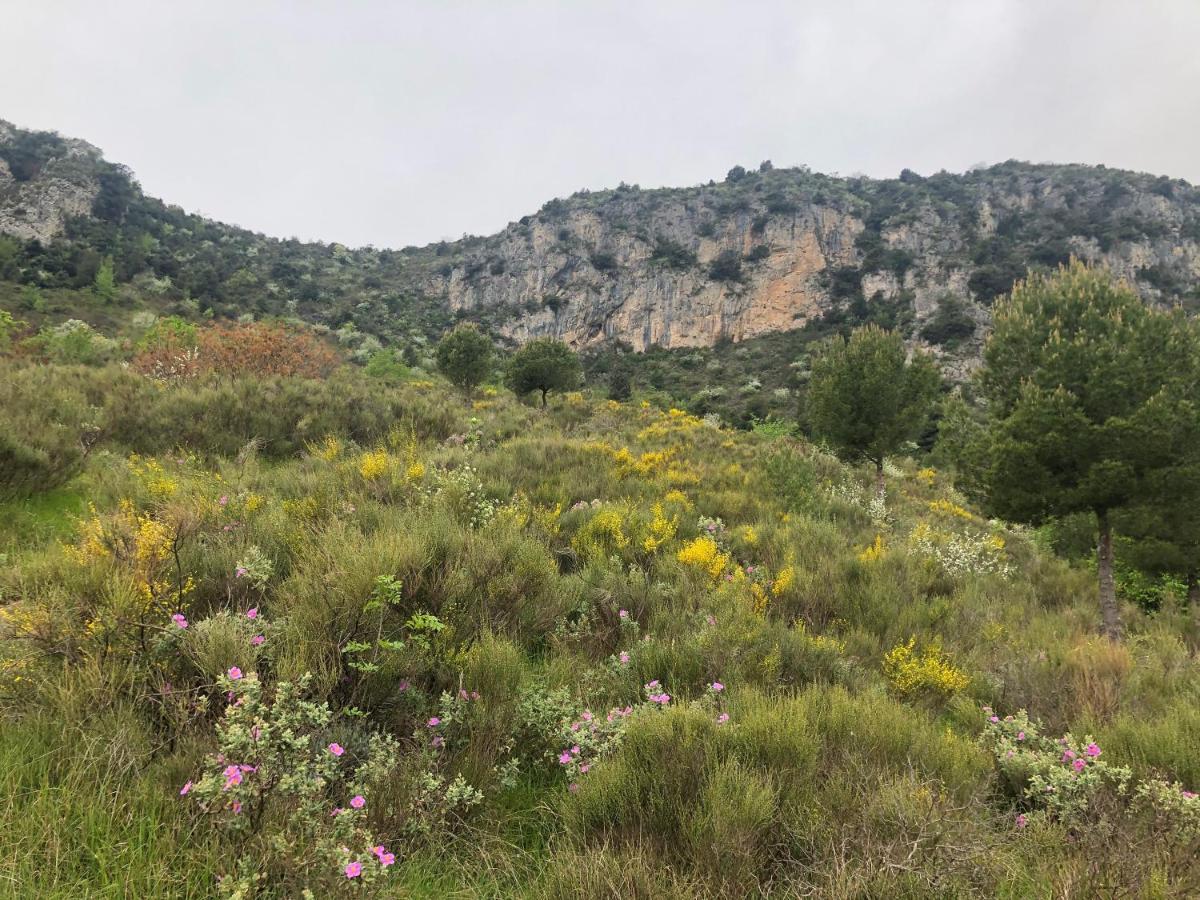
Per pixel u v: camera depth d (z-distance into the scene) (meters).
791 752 2.69
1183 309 7.76
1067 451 7.52
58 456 6.86
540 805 2.55
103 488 6.13
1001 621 6.94
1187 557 9.76
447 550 4.44
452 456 10.44
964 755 3.13
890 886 1.92
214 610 3.41
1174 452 7.36
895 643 5.41
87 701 2.31
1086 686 4.39
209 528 4.62
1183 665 5.43
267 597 3.64
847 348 15.98
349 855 1.71
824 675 4.23
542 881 2.09
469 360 28.86
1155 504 7.50
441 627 3.18
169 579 3.35
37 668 2.47
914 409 15.18
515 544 5.18
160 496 5.68
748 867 2.09
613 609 4.98
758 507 10.88
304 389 13.80
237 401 11.30
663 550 6.99
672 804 2.35
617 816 2.37
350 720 2.70
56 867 1.64
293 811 1.91
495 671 3.23
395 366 38.91
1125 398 7.44
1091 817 2.65
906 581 7.54
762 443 21.55
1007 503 8.16
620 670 3.93
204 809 1.80
